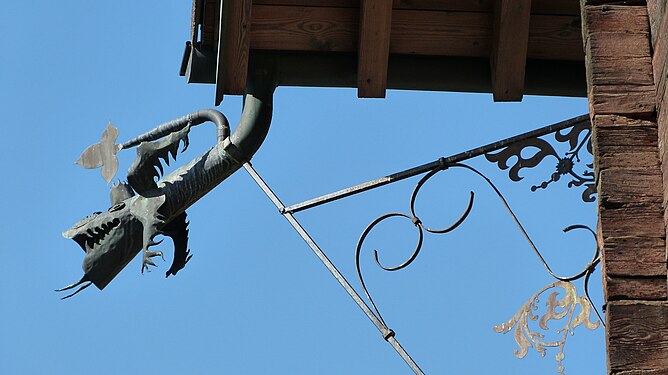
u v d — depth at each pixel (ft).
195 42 33.12
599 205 23.63
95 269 35.22
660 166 23.72
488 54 33.42
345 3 32.73
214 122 34.60
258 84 33.24
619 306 22.90
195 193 34.53
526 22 32.01
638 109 24.11
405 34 33.12
